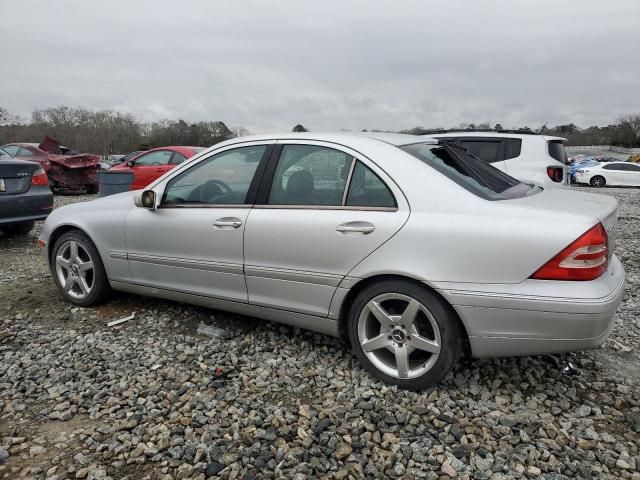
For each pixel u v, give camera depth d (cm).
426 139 343
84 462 230
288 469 225
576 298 243
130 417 264
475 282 260
